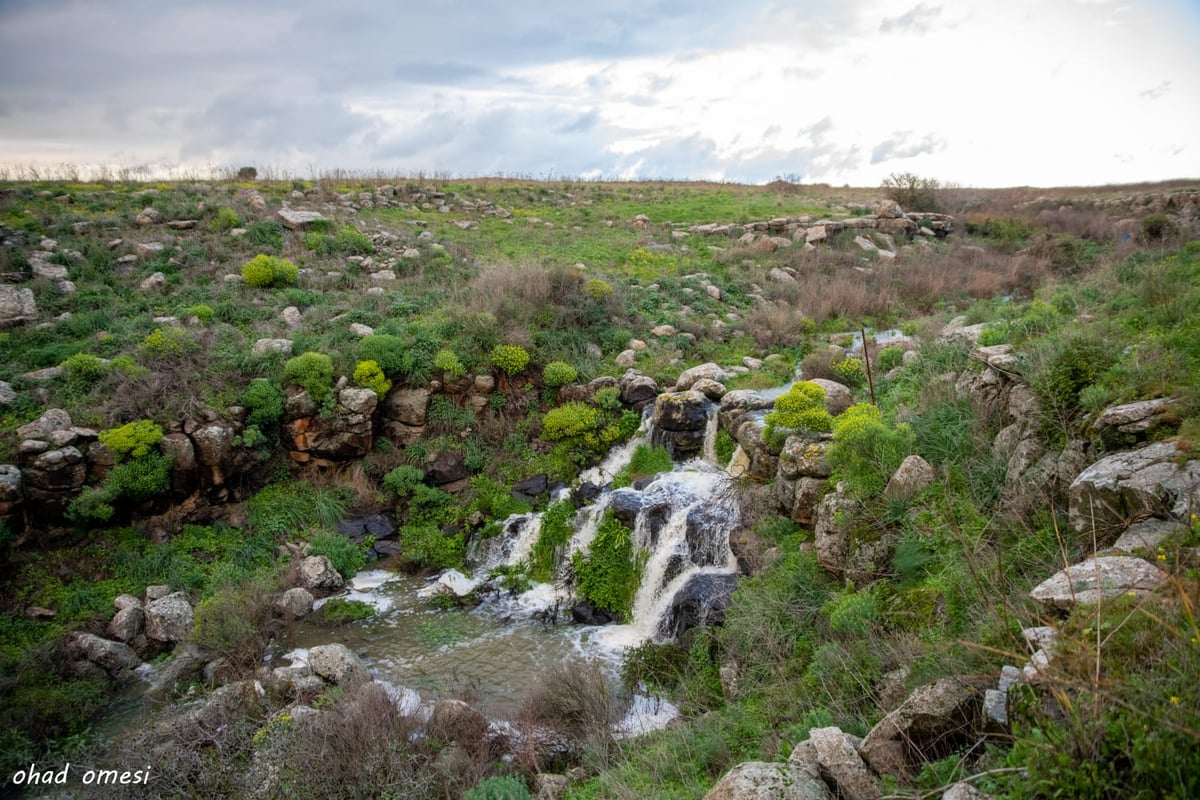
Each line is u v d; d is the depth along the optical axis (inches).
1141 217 1164.5
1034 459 313.6
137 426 510.3
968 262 1029.8
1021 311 516.7
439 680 411.2
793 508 415.2
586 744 326.0
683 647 407.5
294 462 598.2
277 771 295.3
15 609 439.5
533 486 602.9
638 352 717.9
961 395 404.2
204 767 309.0
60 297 692.1
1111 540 236.4
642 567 487.8
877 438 366.3
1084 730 149.9
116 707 401.4
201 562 514.0
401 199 1248.8
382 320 704.4
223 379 573.6
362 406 596.4
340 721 325.4
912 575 306.7
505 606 504.7
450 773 298.8
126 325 647.1
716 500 491.2
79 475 490.0
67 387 546.9
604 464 619.8
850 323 821.9
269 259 771.4
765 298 908.0
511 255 1002.1
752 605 364.2
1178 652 155.9
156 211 896.3
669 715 353.7
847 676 277.1
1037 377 330.6
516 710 376.2
